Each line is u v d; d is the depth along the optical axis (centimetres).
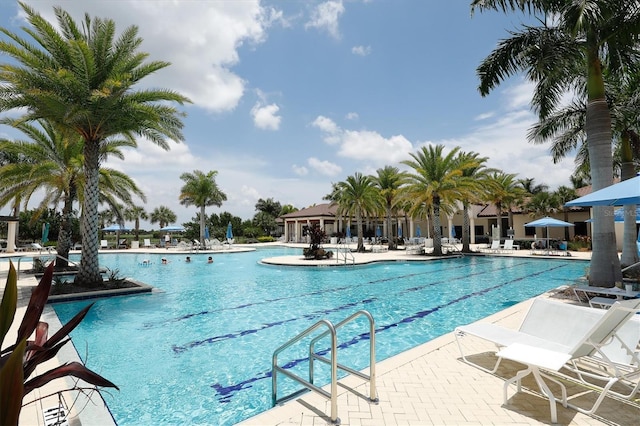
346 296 1135
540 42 957
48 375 182
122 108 1112
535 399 375
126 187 1889
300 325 811
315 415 345
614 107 1138
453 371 449
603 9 825
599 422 327
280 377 529
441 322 831
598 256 956
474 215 3944
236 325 809
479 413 346
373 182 2970
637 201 590
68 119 990
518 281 1420
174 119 1244
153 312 929
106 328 786
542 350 381
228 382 514
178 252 2984
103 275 1627
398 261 2058
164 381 517
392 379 426
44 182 1627
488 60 1069
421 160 2383
